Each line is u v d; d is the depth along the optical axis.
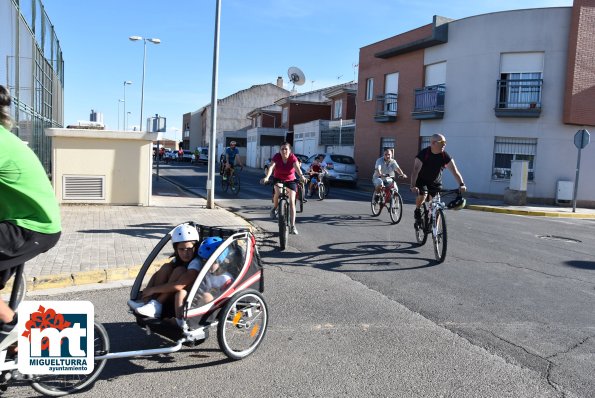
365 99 29.77
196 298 4.08
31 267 6.53
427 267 7.59
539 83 20.58
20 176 3.18
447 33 23.20
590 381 4.02
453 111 22.94
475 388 3.86
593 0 19.75
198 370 4.06
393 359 4.35
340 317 5.36
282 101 49.19
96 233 8.87
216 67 12.85
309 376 4.00
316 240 9.42
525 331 5.07
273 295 6.04
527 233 11.41
